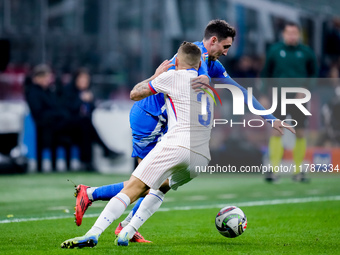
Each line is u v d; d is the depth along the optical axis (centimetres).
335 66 5659
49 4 5009
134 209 1834
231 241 1853
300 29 5644
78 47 4922
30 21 4816
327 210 2667
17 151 4162
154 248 1677
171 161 1616
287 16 5600
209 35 1839
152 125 1878
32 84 4231
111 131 4369
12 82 4300
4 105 4166
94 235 1598
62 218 2373
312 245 1783
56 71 4750
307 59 3603
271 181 3928
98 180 3834
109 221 1612
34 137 4250
